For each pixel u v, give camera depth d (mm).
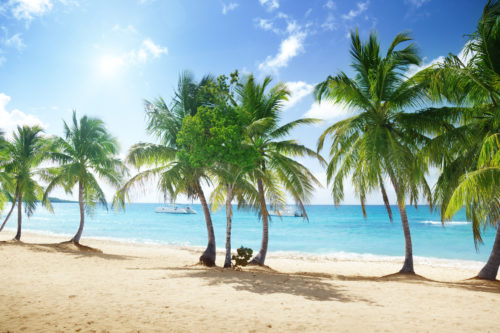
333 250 27766
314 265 17344
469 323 5074
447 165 11055
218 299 6227
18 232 19234
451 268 17016
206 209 14492
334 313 5434
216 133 11039
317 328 4574
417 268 16828
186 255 20109
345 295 7172
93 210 19844
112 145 19609
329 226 56906
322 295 7035
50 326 4273
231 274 10055
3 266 10703
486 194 8102
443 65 9758
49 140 19062
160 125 14164
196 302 5914
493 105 10570
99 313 4965
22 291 6328
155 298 6137
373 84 11750
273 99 14648
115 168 19219
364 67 12859
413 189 11102
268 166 14617
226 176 13148
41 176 19797
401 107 12062
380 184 13250
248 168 11781
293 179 13883
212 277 9148
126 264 13344
